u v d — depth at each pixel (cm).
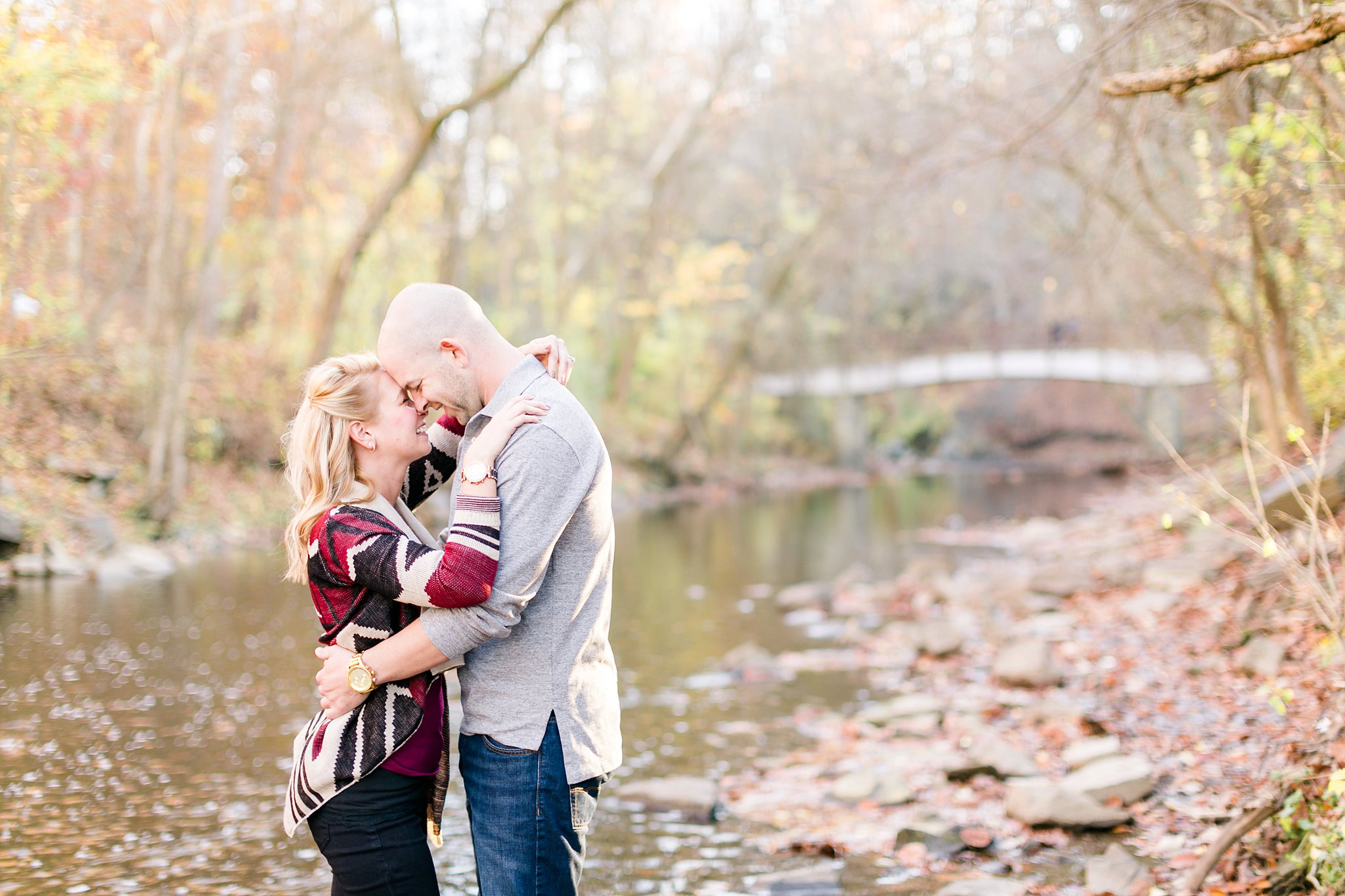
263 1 1474
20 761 465
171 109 1180
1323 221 520
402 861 203
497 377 213
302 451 209
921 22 1011
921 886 336
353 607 202
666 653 781
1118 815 370
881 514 2128
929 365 3500
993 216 1308
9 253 871
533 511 196
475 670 206
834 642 820
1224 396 1055
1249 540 305
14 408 1111
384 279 1862
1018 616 823
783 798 440
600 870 362
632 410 2911
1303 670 468
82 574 995
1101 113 639
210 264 1343
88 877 342
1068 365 3300
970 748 489
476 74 1770
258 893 332
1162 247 916
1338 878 264
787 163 2667
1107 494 2336
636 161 2669
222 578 1030
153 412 1270
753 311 2881
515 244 2419
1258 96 461
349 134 1939
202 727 528
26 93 675
